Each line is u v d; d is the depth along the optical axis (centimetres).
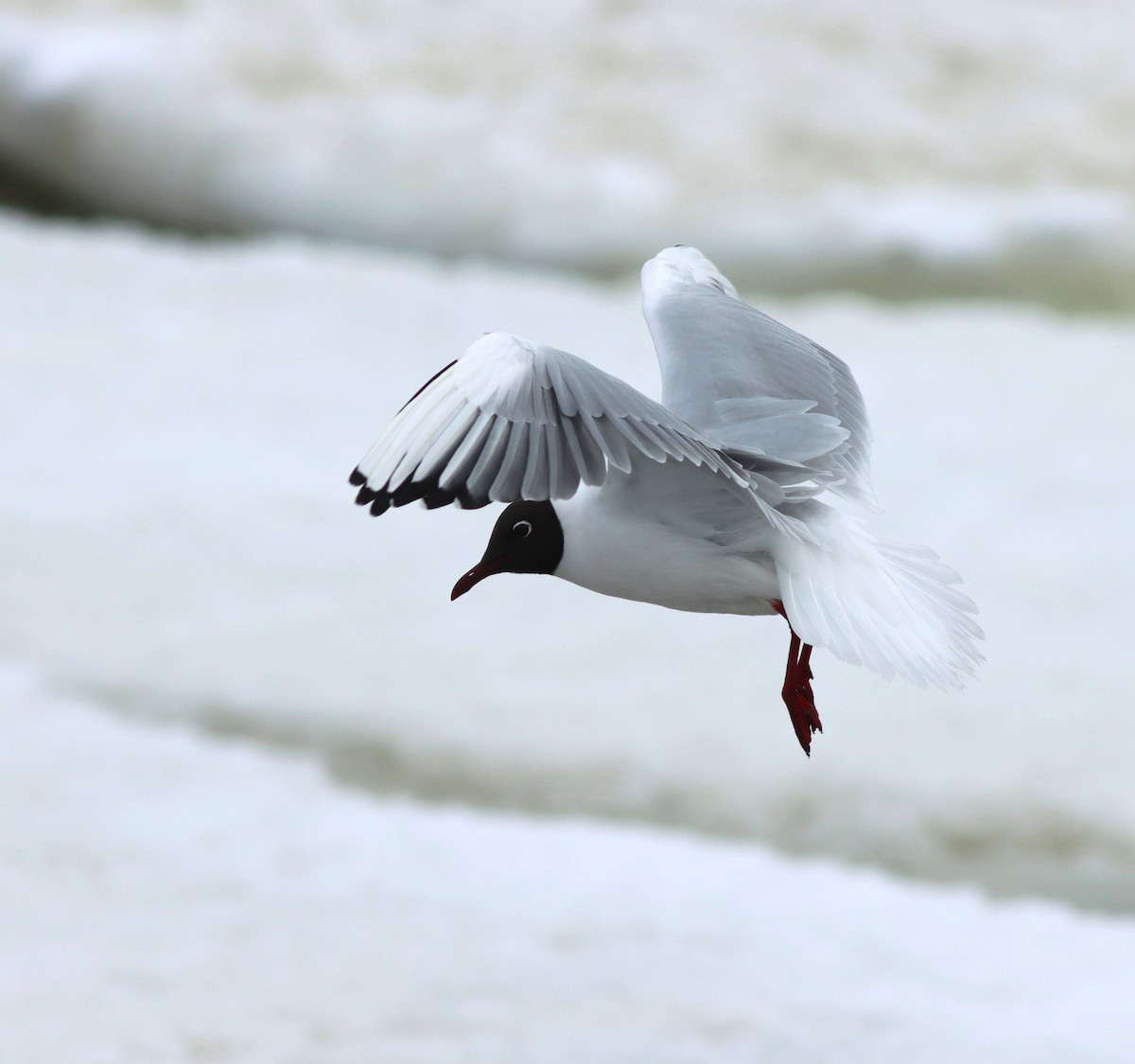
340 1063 845
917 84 2981
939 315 2355
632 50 3022
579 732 1347
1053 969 988
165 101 2866
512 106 2870
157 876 1055
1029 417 1967
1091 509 1738
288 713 1355
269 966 949
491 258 2595
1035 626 1502
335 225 2670
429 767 1286
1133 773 1281
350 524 1712
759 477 471
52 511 1698
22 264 2358
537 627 1530
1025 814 1230
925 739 1334
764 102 2902
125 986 916
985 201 2708
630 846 1134
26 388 1983
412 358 2153
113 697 1367
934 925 1040
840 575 478
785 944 1004
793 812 1240
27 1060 835
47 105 2875
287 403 2008
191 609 1526
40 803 1141
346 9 3105
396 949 976
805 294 2508
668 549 491
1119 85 3030
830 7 3133
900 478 1803
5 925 975
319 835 1129
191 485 1775
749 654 1481
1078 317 2439
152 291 2298
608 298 2408
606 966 966
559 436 391
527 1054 859
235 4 3081
